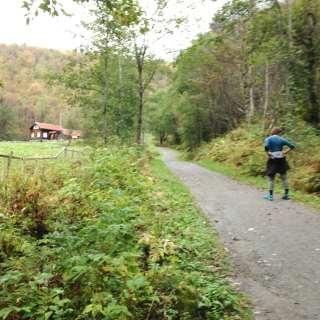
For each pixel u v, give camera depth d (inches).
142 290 212.1
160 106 3208.7
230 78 1835.6
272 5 969.5
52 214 341.1
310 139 808.9
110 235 249.9
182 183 767.1
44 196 359.9
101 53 1278.3
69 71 1380.4
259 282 264.7
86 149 690.2
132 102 1401.3
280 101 1150.3
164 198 489.4
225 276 273.0
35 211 344.5
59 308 204.7
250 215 459.2
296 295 244.7
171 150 2955.2
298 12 966.4
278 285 259.6
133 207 354.3
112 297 198.8
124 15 314.0
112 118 1379.2
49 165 508.7
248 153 1050.1
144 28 345.1
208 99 2027.6
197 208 500.1
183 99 2122.3
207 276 261.4
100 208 335.9
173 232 352.8
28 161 612.7
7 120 4586.6
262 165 840.9
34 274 228.7
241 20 1037.8
